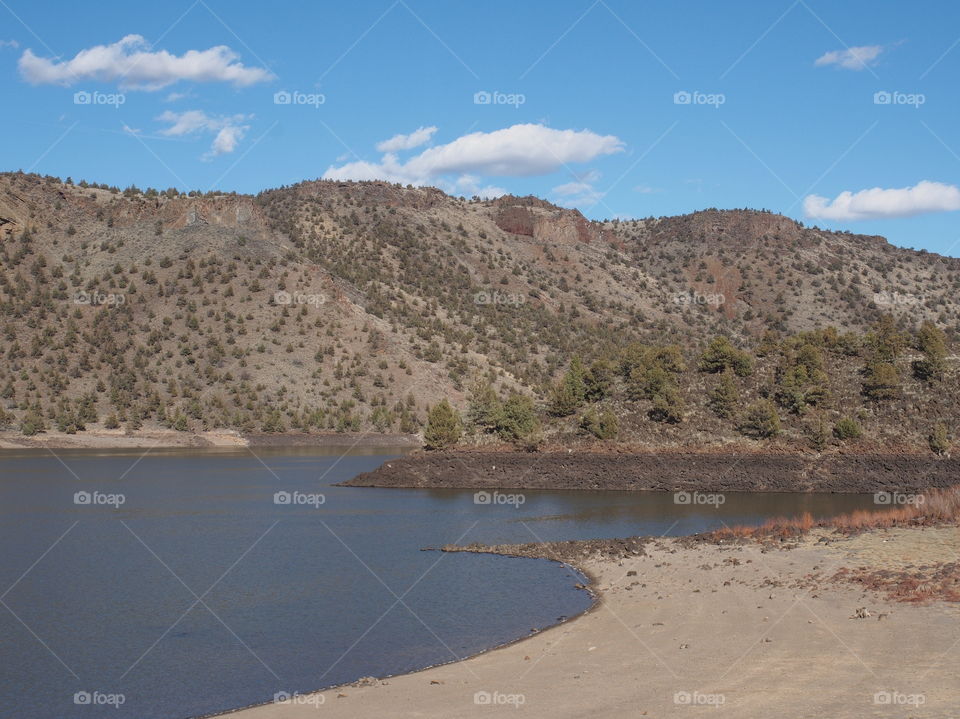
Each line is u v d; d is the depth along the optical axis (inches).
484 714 841.5
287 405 6122.1
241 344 6786.4
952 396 3410.4
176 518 2417.6
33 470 4020.7
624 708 830.5
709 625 1117.1
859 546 1518.2
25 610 1348.4
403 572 1606.8
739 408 3481.8
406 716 853.2
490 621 1242.0
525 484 3169.3
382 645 1142.3
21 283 7539.4
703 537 1761.8
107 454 5000.0
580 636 1129.4
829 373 3678.6
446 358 7165.4
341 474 3843.5
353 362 6776.6
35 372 6264.8
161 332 6870.1
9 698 973.8
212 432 5669.3
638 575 1467.8
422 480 3275.1
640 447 3287.4
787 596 1219.9
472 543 1919.3
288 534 2106.3
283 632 1210.6
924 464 3004.4
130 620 1286.9
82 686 1008.9
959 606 1088.8
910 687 827.4
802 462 3093.0
